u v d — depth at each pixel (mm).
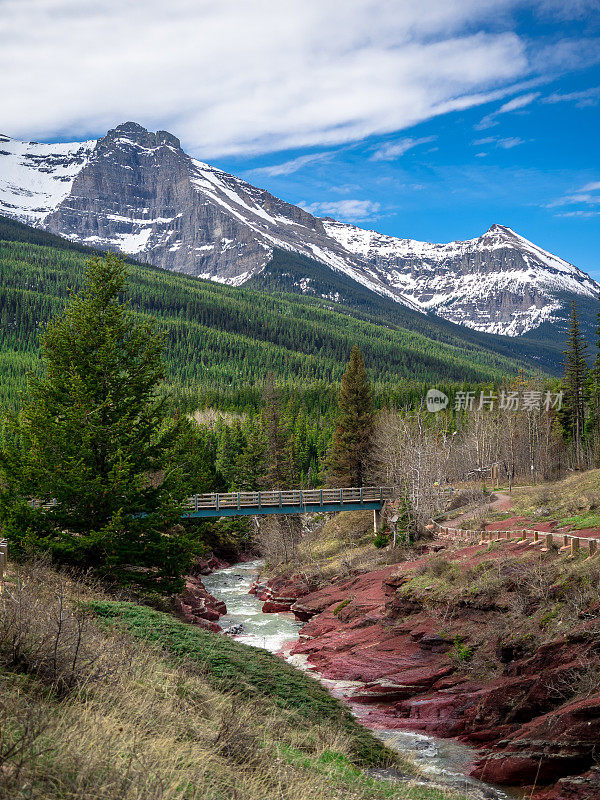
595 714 15469
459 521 44344
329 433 112625
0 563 15164
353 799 10938
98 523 23531
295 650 30562
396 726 19891
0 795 6547
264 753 11125
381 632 28688
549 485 54969
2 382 145875
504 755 16156
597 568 21234
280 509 49031
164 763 8711
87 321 24297
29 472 22703
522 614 22625
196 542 24484
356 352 65375
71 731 8391
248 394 157500
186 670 14633
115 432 23688
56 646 10266
